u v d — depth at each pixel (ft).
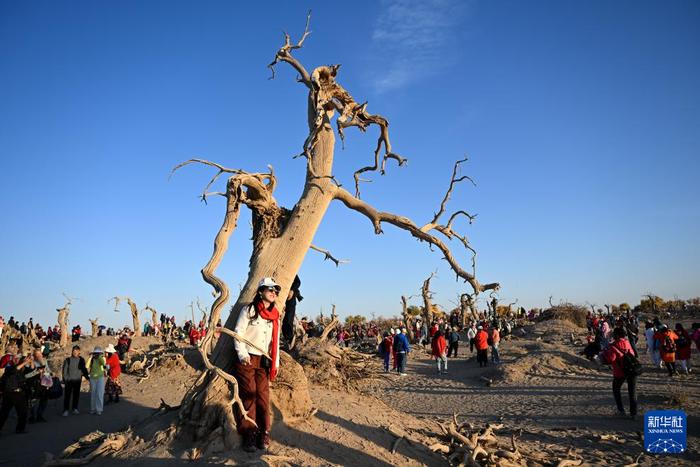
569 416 36.29
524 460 21.99
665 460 24.84
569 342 98.07
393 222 23.91
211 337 16.88
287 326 30.55
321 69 24.04
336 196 23.66
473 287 24.11
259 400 17.10
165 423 18.97
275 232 23.22
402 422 24.13
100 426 35.37
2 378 34.40
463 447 20.45
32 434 33.76
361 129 24.90
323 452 17.37
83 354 79.25
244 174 21.43
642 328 121.70
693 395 40.75
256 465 14.82
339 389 32.37
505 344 95.81
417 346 98.22
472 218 24.84
